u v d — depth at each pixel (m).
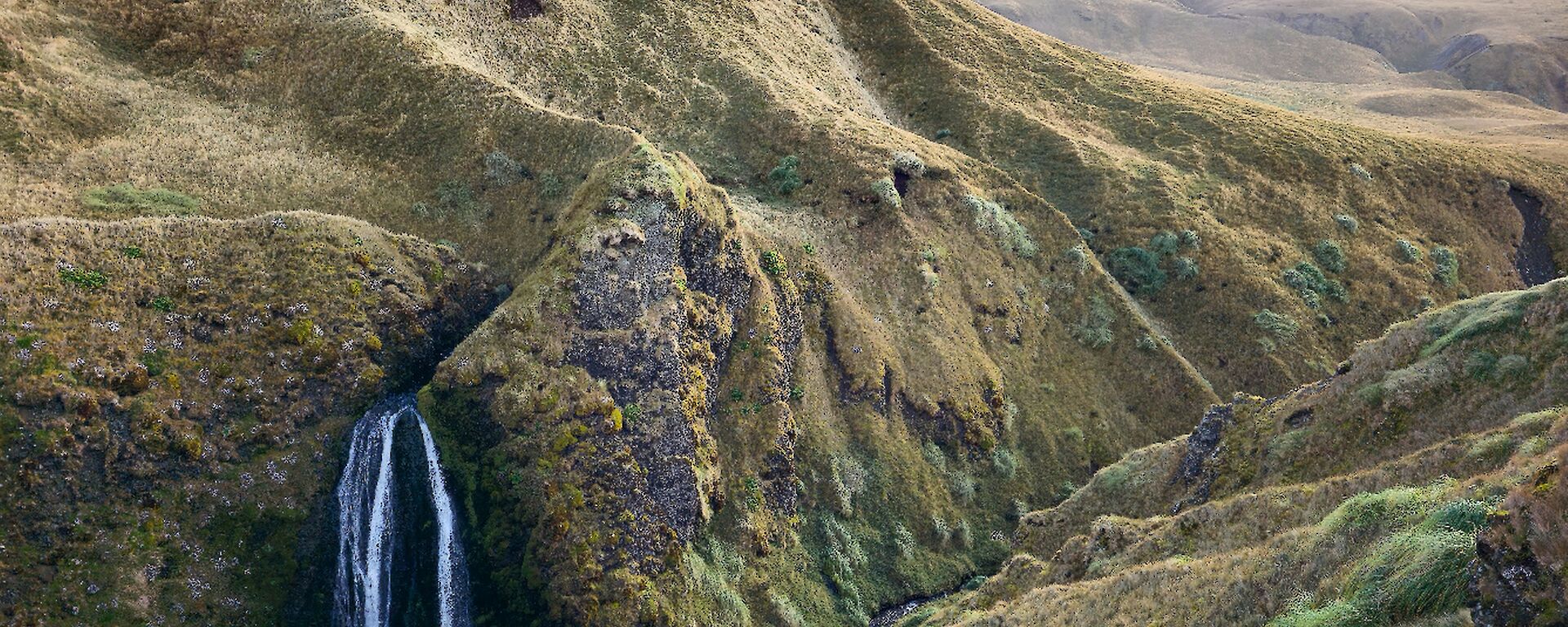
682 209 55.97
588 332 51.56
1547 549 21.80
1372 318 76.44
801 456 57.41
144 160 55.78
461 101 65.25
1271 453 43.56
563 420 49.12
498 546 47.59
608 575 46.75
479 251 58.75
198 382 45.38
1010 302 70.38
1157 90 102.19
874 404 61.00
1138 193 82.44
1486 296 44.72
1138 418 68.00
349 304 50.00
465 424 49.34
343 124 63.66
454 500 48.78
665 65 80.94
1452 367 40.59
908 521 58.09
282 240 51.31
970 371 64.81
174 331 46.12
